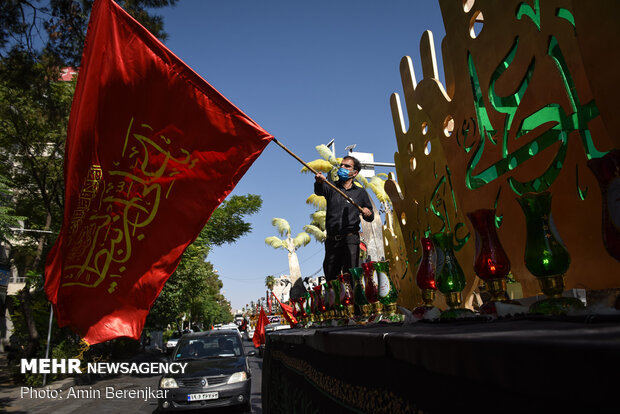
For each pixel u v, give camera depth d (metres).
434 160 2.45
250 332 37.09
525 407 0.52
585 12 1.22
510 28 1.64
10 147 14.34
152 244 3.11
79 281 3.02
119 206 3.12
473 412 0.67
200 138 3.19
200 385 7.59
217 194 3.18
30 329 13.70
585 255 1.34
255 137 3.20
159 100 3.18
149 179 3.15
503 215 1.73
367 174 14.80
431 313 1.63
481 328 0.89
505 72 1.68
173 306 18.02
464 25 1.96
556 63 1.43
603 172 0.91
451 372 0.70
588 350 0.39
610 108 1.16
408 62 2.72
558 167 1.47
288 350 3.34
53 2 7.93
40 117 10.73
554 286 1.07
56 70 8.61
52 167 15.00
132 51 3.18
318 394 2.13
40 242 14.55
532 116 1.57
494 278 1.38
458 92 2.03
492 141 1.79
